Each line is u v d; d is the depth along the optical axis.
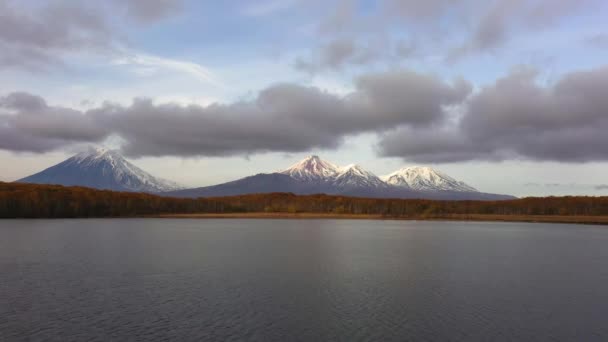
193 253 83.75
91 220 196.62
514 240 121.31
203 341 33.84
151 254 81.25
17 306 42.94
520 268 69.38
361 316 40.72
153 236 120.88
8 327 36.72
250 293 49.22
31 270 62.56
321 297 47.59
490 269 67.88
